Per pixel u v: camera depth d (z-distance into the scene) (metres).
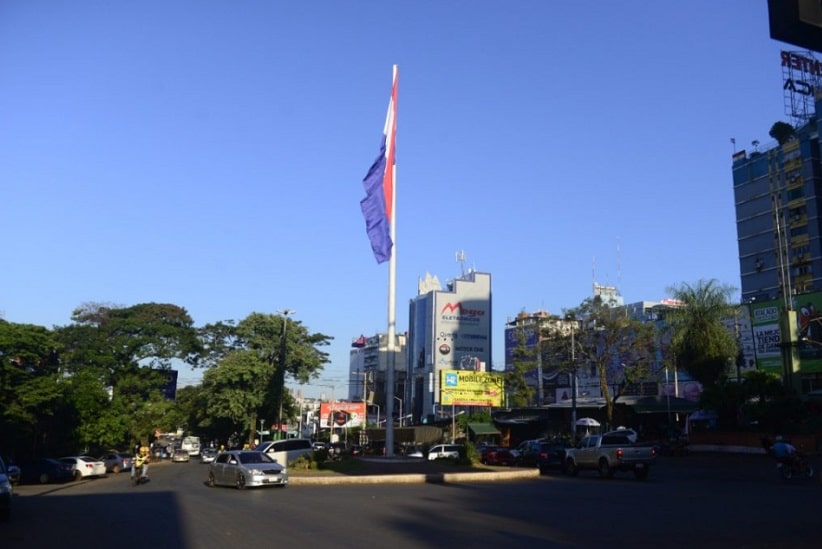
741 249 81.44
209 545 11.77
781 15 5.43
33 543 12.27
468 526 14.16
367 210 33.62
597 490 24.11
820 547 11.23
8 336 37.94
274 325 63.94
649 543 11.84
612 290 92.62
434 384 112.69
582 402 64.62
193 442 97.94
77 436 48.72
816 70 80.06
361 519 15.36
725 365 49.06
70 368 59.97
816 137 74.12
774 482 28.25
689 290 49.41
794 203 75.31
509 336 96.31
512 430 71.19
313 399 144.75
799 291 73.00
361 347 170.00
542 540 12.24
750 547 11.30
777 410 43.62
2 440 40.03
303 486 26.69
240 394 60.72
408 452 62.19
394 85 34.06
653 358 53.47
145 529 14.02
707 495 21.72
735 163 84.00
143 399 63.69
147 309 64.19
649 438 60.25
